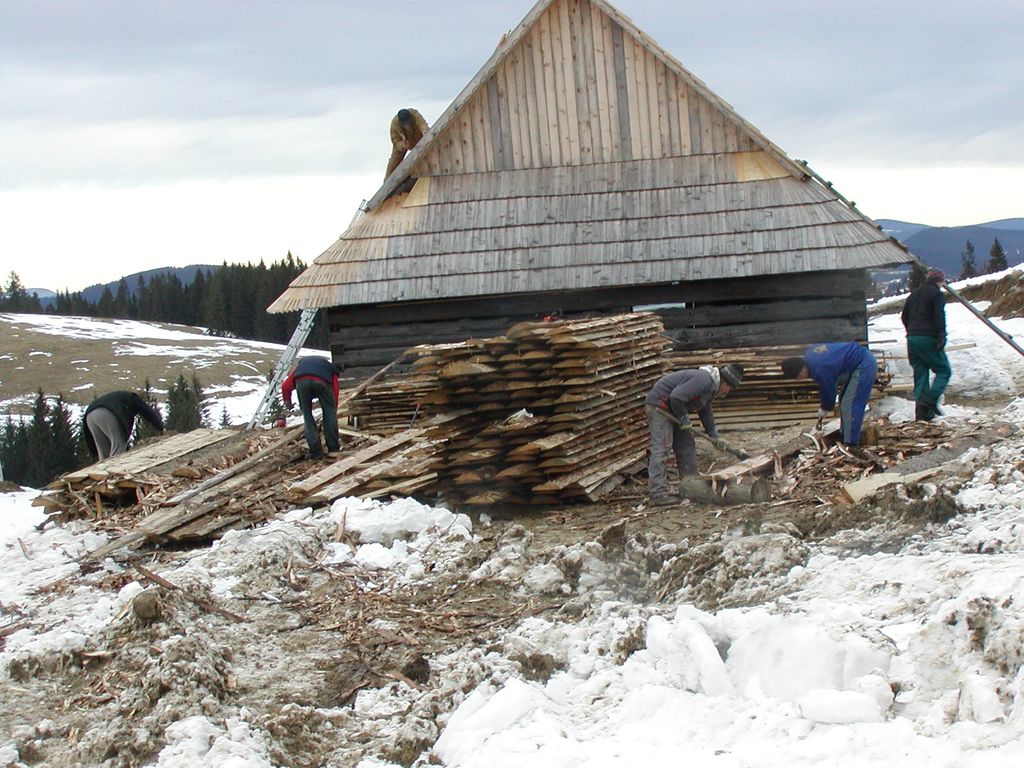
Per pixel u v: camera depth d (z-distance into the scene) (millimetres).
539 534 9844
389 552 8977
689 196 15477
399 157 17516
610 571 8078
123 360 93000
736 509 9812
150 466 12461
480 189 16250
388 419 14375
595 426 11250
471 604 7727
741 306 15094
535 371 10984
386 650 6922
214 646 6828
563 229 15539
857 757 4293
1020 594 5238
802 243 14672
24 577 9508
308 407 12398
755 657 5254
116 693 6316
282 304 15758
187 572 8461
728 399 14320
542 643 6281
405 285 15477
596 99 16078
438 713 5730
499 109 16328
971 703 4395
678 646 5398
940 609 5270
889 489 8594
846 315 14883
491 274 15352
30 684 6758
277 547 8789
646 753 4641
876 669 4934
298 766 5379
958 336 21938
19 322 109875
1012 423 11578
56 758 5680
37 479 60469
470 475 10750
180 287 142000
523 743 4941
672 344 14297
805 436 11570
